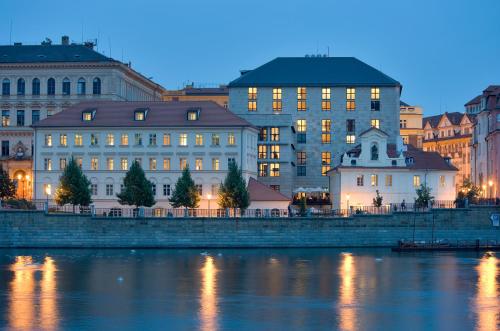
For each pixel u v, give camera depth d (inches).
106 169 6855.3
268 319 3668.8
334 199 7190.0
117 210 6491.1
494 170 7047.2
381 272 4879.4
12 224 5871.1
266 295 4180.6
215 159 6801.2
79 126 6860.2
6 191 6919.3
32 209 6250.0
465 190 7568.9
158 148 6830.7
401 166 6815.9
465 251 5866.1
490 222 6023.6
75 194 6314.0
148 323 3595.0
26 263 5172.2
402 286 4431.6
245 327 3533.5
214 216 5974.4
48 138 6914.4
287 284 4473.4
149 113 6934.1
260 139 7701.8
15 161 7751.0
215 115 6884.8
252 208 6565.0
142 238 5871.1
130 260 5319.9
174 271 4884.4
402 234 5984.3
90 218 5871.1
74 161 6402.6
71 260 5319.9
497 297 4156.0
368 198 6811.0
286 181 7672.2
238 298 4106.8
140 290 4298.7
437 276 4744.1
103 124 6855.3
